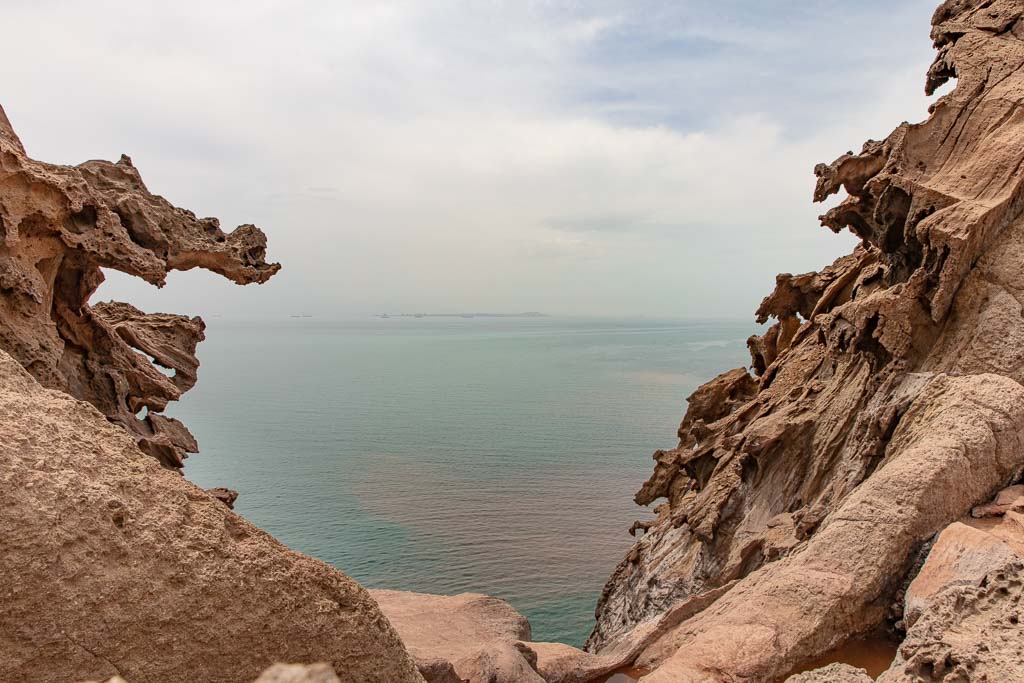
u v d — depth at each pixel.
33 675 6.52
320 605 7.98
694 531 23.81
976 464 15.62
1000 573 11.34
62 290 14.95
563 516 61.72
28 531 6.50
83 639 6.71
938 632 10.62
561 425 119.44
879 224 21.80
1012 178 19.28
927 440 16.27
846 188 22.34
